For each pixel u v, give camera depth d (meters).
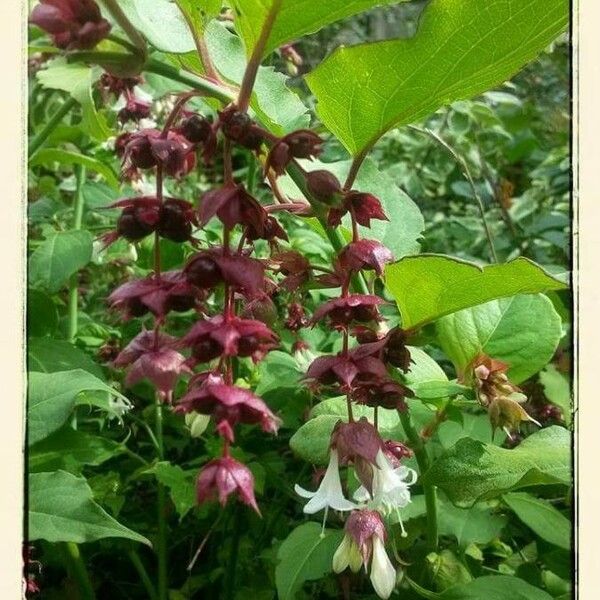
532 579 0.30
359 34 0.99
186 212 0.20
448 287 0.22
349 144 0.23
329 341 0.38
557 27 0.21
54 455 0.28
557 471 0.24
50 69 0.33
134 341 0.20
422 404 0.29
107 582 0.40
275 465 0.38
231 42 0.28
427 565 0.27
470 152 0.69
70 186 0.49
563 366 0.38
